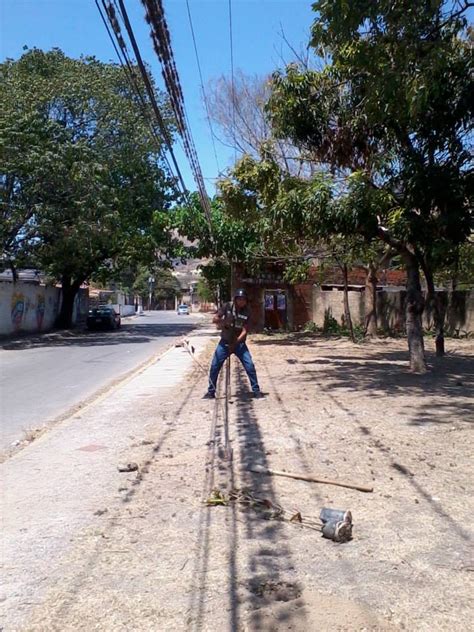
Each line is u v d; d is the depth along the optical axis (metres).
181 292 118.25
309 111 13.22
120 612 3.67
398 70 9.92
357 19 9.27
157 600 3.80
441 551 4.45
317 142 13.74
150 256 38.31
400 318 30.16
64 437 8.42
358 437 7.79
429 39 10.02
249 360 11.10
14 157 24.80
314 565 4.23
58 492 6.00
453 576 4.05
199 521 5.08
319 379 13.34
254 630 3.42
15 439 8.70
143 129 30.14
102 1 4.80
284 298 32.28
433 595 3.80
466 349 20.94
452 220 11.41
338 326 30.78
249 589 3.90
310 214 11.90
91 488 6.09
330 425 8.52
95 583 4.04
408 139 12.03
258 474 6.32
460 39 12.11
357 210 11.58
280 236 16.66
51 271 35.22
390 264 30.31
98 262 37.81
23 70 32.38
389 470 6.36
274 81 13.41
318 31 9.97
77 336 33.00
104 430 8.84
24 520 5.25
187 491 5.86
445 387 11.85
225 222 25.33
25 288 33.88
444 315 28.16
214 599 3.79
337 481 5.96
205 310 92.56
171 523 5.05
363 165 13.62
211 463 6.77
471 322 26.98
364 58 10.12
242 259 26.80
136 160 31.58
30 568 4.29
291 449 7.27
